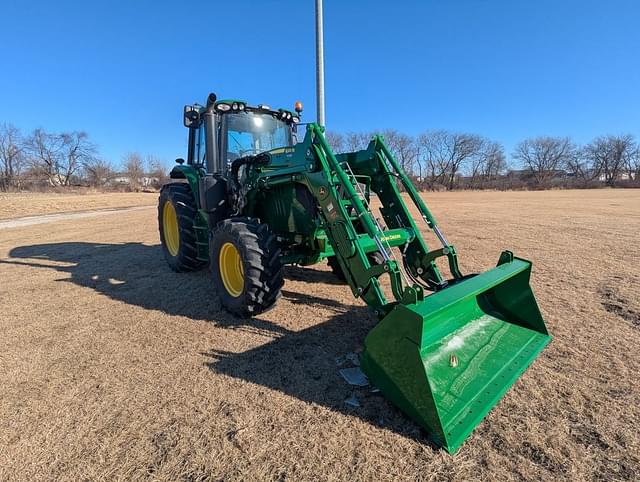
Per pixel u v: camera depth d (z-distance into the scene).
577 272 5.76
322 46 6.12
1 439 2.28
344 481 1.90
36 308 4.64
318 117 6.30
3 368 3.15
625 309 4.15
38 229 12.95
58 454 2.14
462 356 2.72
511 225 11.70
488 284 2.80
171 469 2.01
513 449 2.11
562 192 47.47
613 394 2.59
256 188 4.42
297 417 2.41
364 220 3.04
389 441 2.18
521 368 2.80
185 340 3.61
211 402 2.60
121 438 2.26
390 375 2.39
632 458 2.03
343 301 4.62
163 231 6.65
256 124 5.35
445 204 23.45
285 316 4.15
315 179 3.47
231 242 4.02
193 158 6.15
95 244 9.41
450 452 2.06
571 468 1.97
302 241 4.40
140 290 5.30
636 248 7.69
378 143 3.92
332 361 3.14
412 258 3.80
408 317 2.26
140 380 2.91
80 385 2.86
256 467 2.01
